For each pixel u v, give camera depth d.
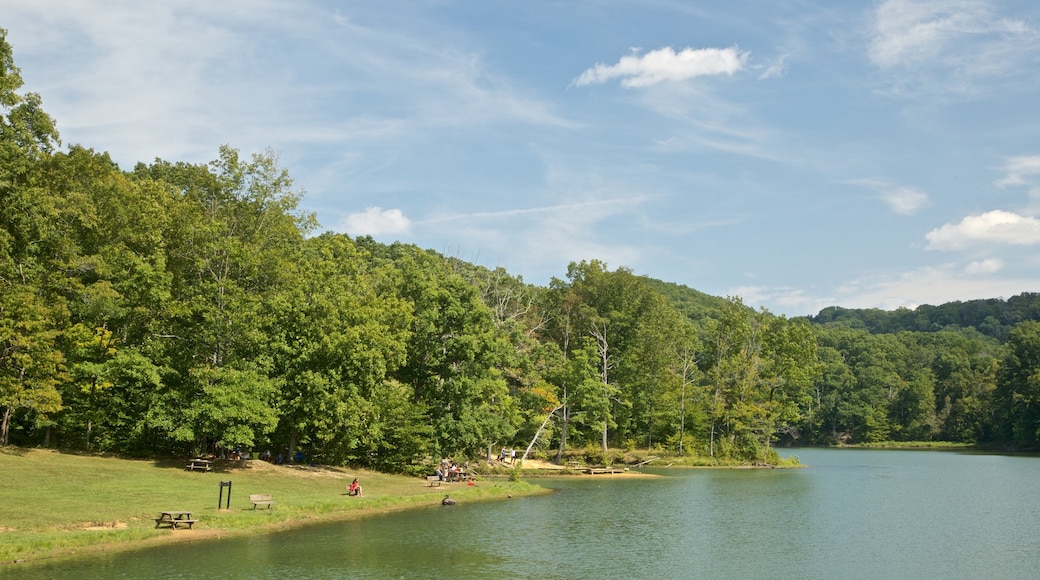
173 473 46.28
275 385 52.59
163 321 52.97
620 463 97.19
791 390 112.56
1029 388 141.88
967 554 35.94
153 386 49.91
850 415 177.00
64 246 48.66
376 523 40.44
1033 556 35.50
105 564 26.97
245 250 55.19
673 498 58.88
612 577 29.58
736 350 113.25
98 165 59.53
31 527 29.94
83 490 37.91
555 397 89.62
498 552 33.47
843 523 46.00
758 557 34.50
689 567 31.94
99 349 50.56
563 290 120.56
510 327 94.12
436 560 31.16
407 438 61.91
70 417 49.44
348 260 65.75
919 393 174.75
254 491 44.50
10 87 41.31
